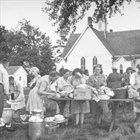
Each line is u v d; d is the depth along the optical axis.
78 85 7.30
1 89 6.31
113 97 6.88
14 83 7.97
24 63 61.12
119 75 8.48
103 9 23.27
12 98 7.89
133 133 6.67
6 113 7.09
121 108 10.58
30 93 7.34
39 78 7.59
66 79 8.70
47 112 10.07
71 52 40.47
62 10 24.05
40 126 6.25
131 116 8.86
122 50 40.88
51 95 7.21
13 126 7.28
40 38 64.06
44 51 62.16
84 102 7.35
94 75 8.42
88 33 39.75
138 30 43.72
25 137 6.39
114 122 7.26
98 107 7.89
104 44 39.12
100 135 6.51
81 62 40.00
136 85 7.10
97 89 7.04
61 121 7.00
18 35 63.66
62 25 24.09
